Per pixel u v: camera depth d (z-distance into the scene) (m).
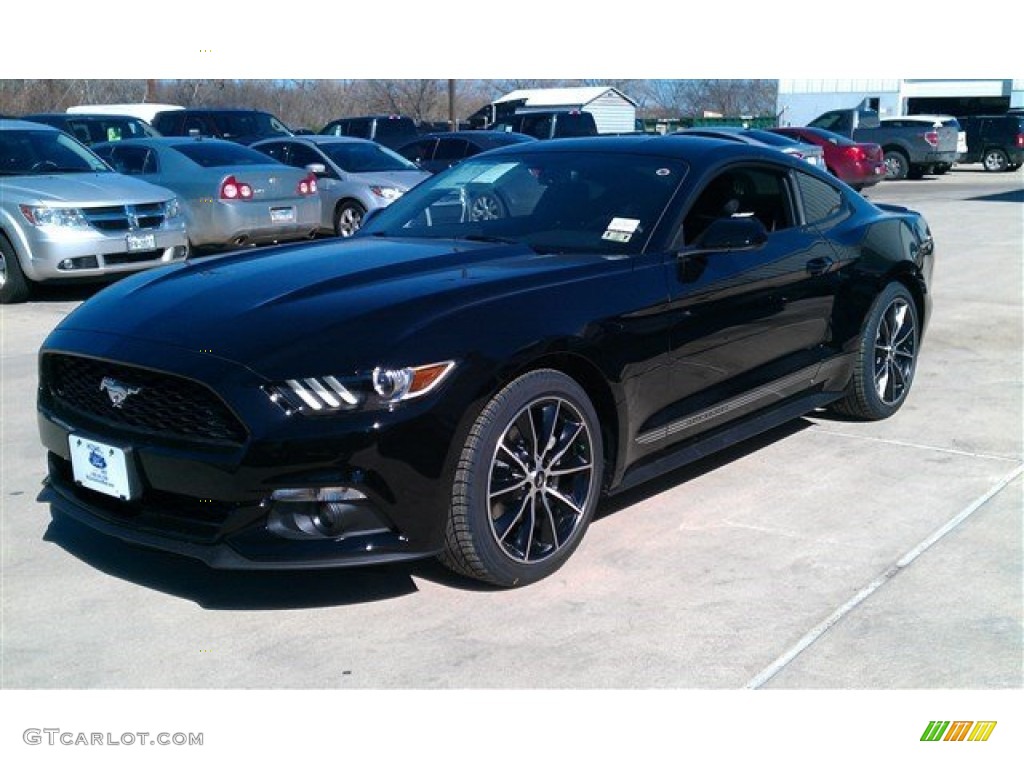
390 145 21.00
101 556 4.02
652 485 4.71
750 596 3.63
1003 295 9.29
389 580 3.79
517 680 3.16
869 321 5.38
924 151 25.47
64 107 30.27
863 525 4.24
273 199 12.27
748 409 4.66
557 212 4.51
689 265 4.25
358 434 3.23
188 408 3.36
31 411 6.01
